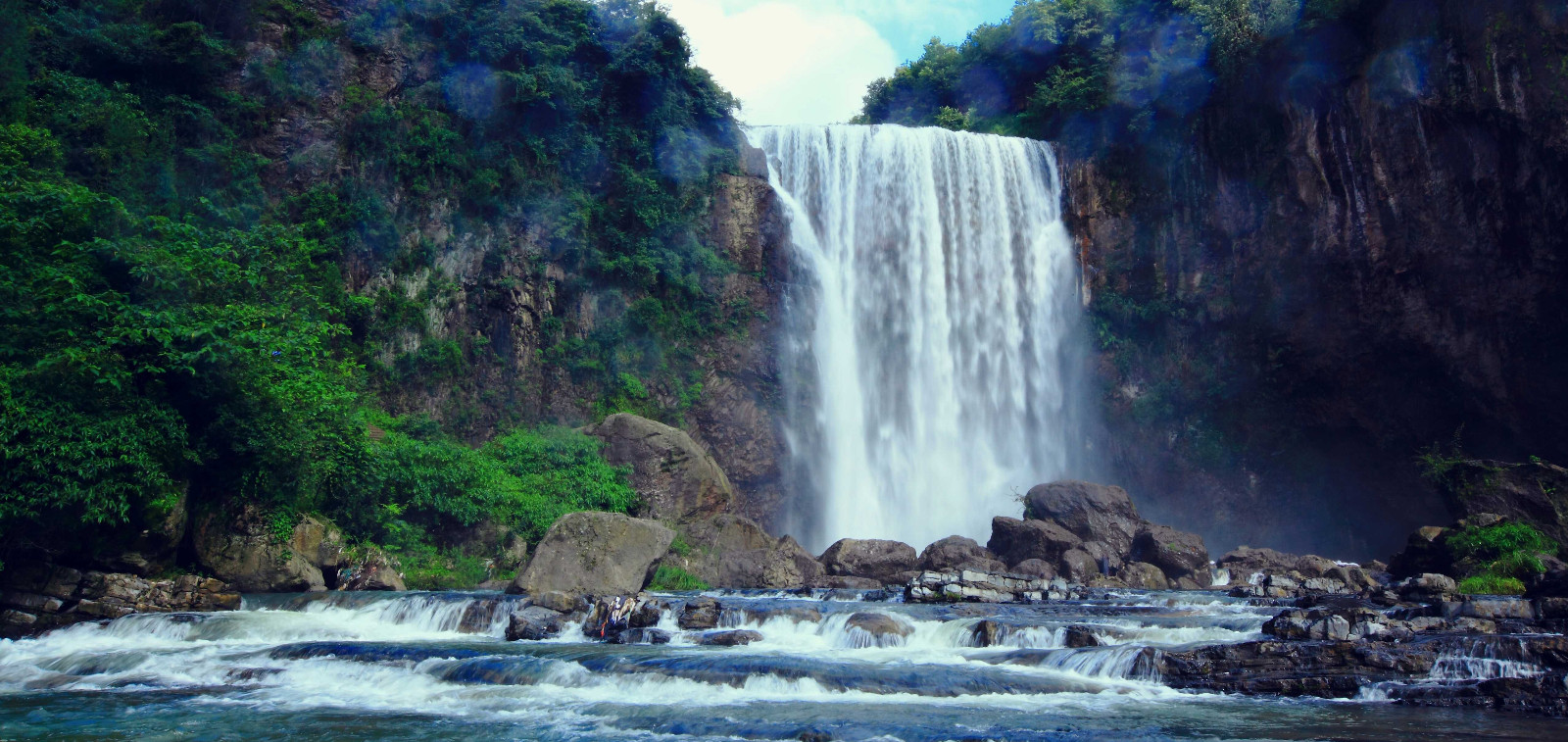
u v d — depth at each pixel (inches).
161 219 890.7
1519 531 933.8
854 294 1574.8
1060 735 400.2
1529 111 1284.4
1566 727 417.7
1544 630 559.2
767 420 1476.4
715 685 497.4
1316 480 1507.1
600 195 1476.4
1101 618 671.8
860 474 1503.4
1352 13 1421.0
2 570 727.1
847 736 398.3
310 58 1304.1
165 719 448.1
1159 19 1696.6
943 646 621.6
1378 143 1405.0
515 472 1170.0
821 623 657.0
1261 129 1517.0
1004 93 2058.3
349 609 760.3
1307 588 870.4
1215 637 598.5
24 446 703.1
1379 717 439.5
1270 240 1505.9
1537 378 1363.2
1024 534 1100.5
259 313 858.8
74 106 1101.7
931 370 1567.4
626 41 1518.2
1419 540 997.8
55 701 491.8
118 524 761.0
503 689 499.5
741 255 1525.6
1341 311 1455.5
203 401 818.2
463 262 1362.0
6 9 1074.1
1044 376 1611.7
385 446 1035.9
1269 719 433.7
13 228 780.6
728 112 1590.8
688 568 1095.0
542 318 1387.8
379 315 1278.3
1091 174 1672.0
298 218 1261.1
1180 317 1571.1
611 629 673.6
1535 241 1321.4
